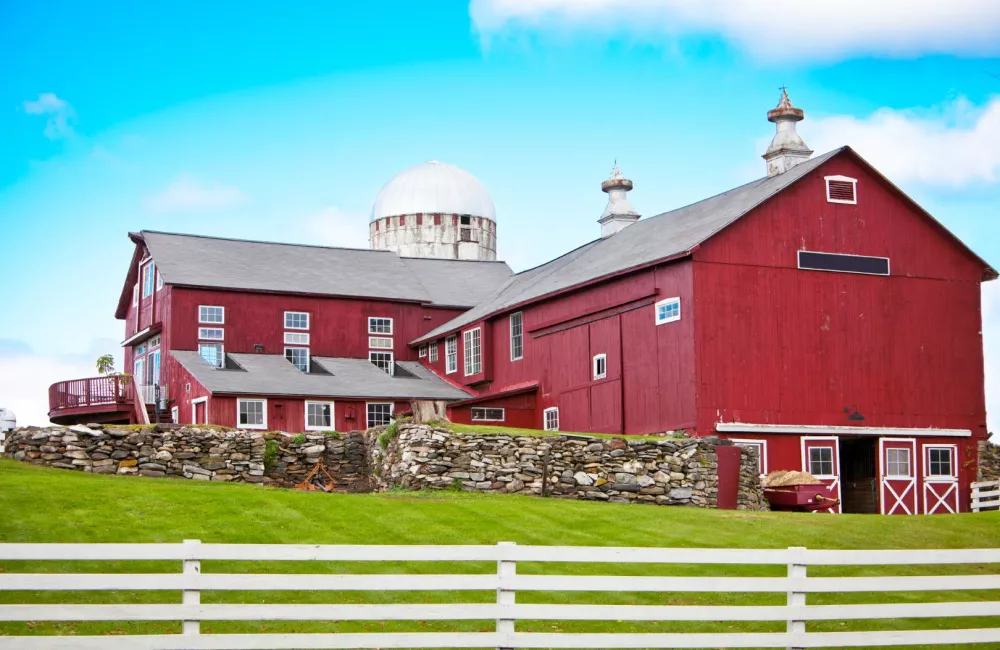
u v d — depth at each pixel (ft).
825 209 111.24
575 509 75.61
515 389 127.44
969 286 116.67
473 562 60.85
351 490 96.68
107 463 87.30
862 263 111.86
